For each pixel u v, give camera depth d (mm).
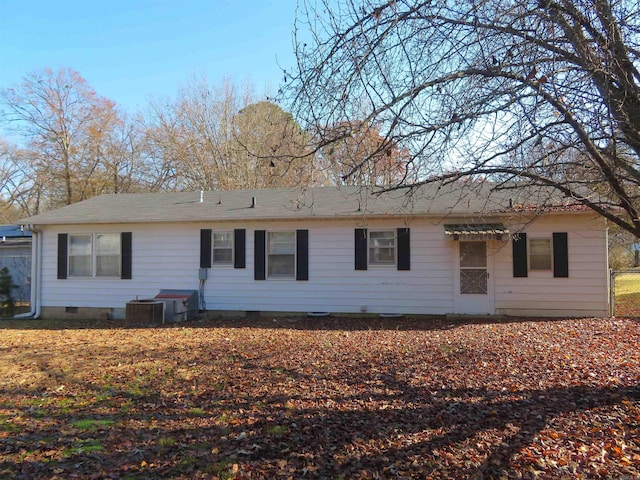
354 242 13328
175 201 16109
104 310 14594
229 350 8953
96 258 14719
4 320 14500
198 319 13578
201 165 28875
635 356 7695
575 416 5078
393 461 4145
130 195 17703
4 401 6031
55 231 14898
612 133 4246
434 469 3975
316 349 8883
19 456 4336
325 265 13500
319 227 13547
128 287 14508
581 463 4035
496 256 12625
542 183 4941
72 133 32688
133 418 5328
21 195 37688
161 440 4656
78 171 32812
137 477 3914
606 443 4395
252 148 23094
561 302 12328
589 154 4484
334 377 6891
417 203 13047
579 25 4234
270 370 7355
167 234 14359
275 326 12008
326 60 4527
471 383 6453
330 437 4676
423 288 12953
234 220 13734
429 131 4539
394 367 7391
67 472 4012
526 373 6867
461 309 12750
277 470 3998
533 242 12500
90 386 6668
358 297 13297
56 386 6707
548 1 4035
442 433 4734
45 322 13938
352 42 4422
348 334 10555
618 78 4105
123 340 10375
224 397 6047
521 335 9781
